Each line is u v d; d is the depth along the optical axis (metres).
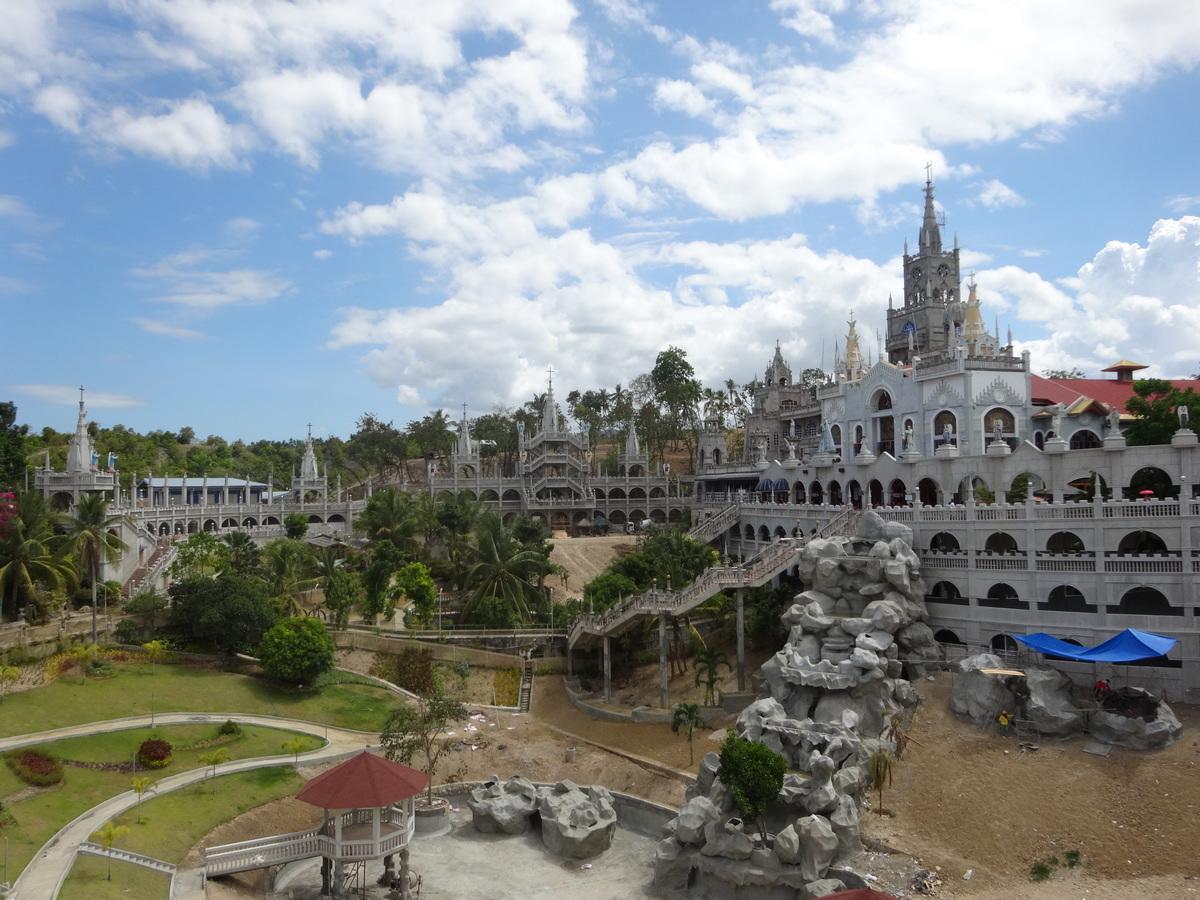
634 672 71.12
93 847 39.25
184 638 67.12
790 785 42.97
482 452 171.12
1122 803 41.31
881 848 41.06
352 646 72.62
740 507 90.31
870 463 74.56
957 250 118.69
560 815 47.31
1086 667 52.69
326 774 41.81
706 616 74.62
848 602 60.06
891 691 52.22
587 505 128.62
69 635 62.47
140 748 49.62
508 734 62.19
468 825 50.59
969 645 59.44
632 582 77.19
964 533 60.69
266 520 113.31
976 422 78.50
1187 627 50.78
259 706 60.47
